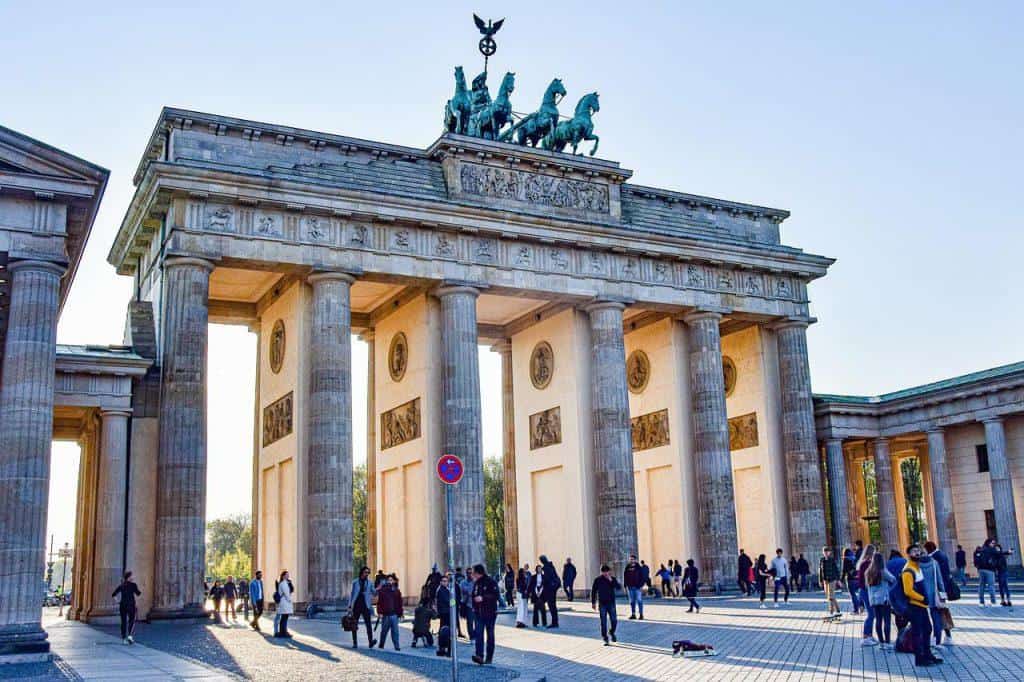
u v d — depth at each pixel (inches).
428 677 1291.8
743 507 3745.1
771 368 3693.4
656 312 3663.9
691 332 3481.8
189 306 2608.3
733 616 2268.7
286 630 1994.3
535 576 2356.1
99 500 2493.8
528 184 3208.7
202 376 2596.0
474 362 2987.2
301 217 2810.0
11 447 1556.3
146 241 2972.4
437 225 2967.5
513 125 3425.2
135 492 2561.5
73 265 1918.1
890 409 3757.4
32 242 1628.9
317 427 2743.6
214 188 2664.9
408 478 3191.4
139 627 2342.5
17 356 1587.1
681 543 3454.7
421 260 2962.6
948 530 3501.5
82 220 1738.4
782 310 3622.0
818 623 1959.9
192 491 2508.6
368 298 3383.4
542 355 3580.2
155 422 2615.7
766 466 3631.9
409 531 3142.2
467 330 2992.1
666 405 3577.8
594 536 3257.9
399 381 3272.6
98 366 2508.6
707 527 3356.3
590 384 3358.8
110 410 2517.2
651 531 3627.0
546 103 3422.7
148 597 2517.2
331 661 1513.3
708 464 3378.4
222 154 2819.9
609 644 1732.3
